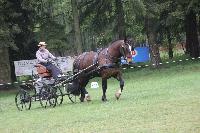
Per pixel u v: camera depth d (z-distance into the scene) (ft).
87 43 167.22
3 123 60.23
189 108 54.95
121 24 130.62
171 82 91.25
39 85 72.43
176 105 58.29
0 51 121.49
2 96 111.14
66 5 147.43
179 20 144.97
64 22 148.77
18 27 122.11
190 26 149.28
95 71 71.77
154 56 130.82
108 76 70.74
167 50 194.18
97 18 132.98
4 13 122.42
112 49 70.90
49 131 50.06
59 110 66.64
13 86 129.49
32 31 132.98
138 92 79.36
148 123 48.16
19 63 120.57
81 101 74.84
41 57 73.10
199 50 157.58
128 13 134.62
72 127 50.90
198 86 78.48
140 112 55.83
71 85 73.15
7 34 118.73
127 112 57.00
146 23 131.13
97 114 58.18
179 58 161.58
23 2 126.62
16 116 66.18
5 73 127.54
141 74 121.70
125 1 131.34
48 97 71.82
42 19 134.21
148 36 132.16
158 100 65.05
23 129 53.42
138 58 147.43
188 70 116.06
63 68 115.96
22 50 134.31
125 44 70.23
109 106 64.49
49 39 131.13
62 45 131.64
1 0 121.29
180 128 43.83
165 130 43.65
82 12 132.77
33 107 76.13
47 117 60.95
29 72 120.67
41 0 132.26
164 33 149.69
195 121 46.57
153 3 123.95
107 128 47.98
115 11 130.93
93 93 87.40
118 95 70.85
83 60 73.46
